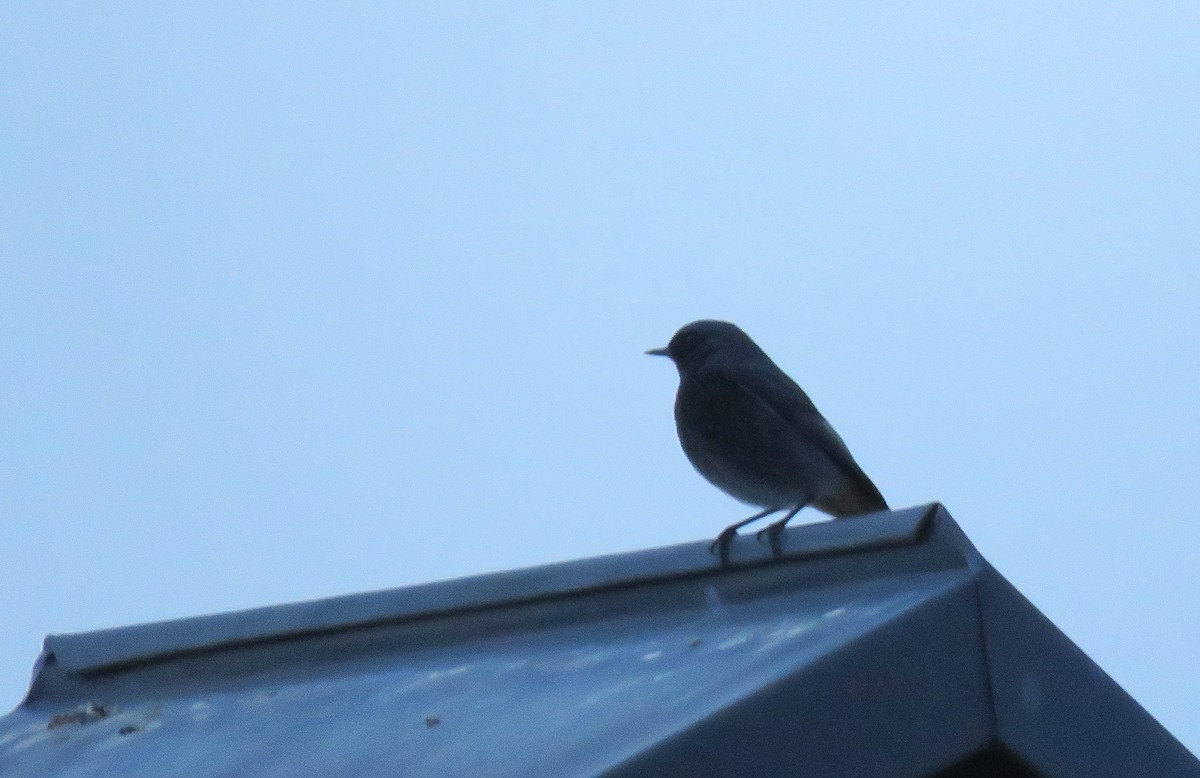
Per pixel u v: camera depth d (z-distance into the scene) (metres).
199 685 11.28
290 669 10.92
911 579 8.59
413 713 9.23
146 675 11.61
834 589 9.00
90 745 10.54
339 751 8.86
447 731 8.64
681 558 9.72
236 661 11.24
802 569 9.22
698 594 9.62
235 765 9.22
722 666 8.24
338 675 10.55
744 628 9.01
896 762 7.71
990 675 8.09
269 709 10.27
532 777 7.35
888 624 7.95
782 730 7.48
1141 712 8.76
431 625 10.54
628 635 9.60
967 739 7.94
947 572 8.48
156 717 10.91
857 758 7.61
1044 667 8.36
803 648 7.98
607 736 7.60
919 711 7.86
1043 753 8.17
